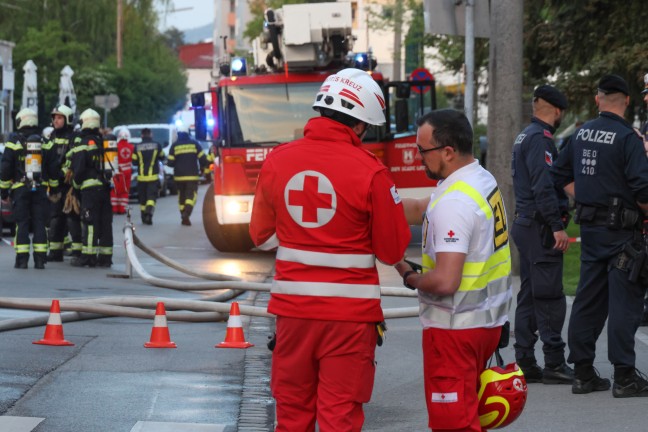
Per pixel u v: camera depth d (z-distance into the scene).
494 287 6.69
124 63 76.62
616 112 10.06
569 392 10.30
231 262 23.06
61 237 21.77
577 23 27.05
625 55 25.72
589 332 10.18
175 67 83.38
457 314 6.59
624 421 9.07
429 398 6.68
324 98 6.41
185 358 11.70
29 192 20.00
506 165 18.88
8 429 8.52
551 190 10.35
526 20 28.22
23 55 64.50
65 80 44.75
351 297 6.32
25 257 20.11
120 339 12.74
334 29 23.69
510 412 6.66
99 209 21.02
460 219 6.52
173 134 51.41
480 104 43.56
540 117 10.55
